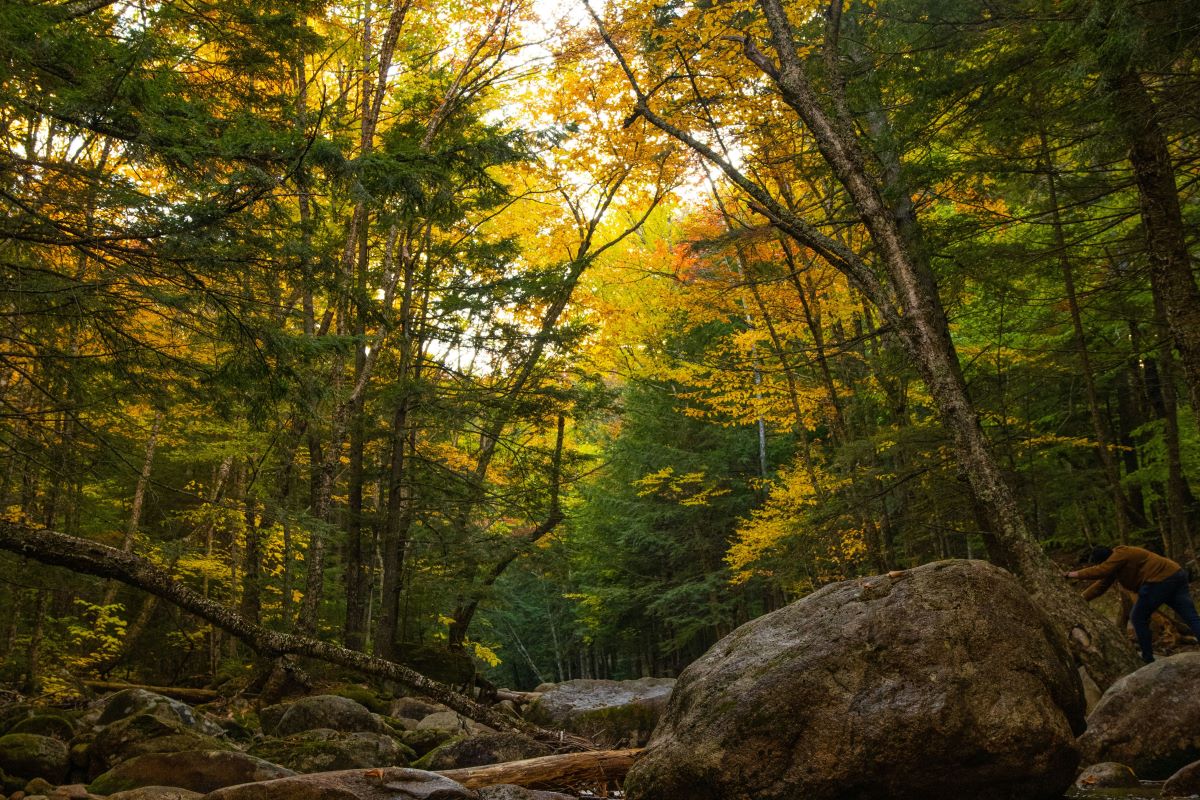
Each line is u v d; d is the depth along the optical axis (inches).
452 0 562.6
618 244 756.0
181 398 292.0
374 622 754.2
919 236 384.8
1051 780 154.8
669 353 648.4
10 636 438.0
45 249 267.0
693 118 474.9
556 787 218.8
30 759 227.9
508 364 583.2
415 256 588.4
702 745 165.3
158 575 236.4
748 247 505.0
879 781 152.5
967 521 443.8
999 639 161.6
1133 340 509.7
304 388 283.4
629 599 1034.1
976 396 502.3
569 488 923.4
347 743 264.7
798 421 540.4
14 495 380.8
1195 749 180.9
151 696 277.6
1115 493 459.8
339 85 596.1
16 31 191.5
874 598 175.8
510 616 1295.5
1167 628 403.5
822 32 459.2
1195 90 282.5
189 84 331.3
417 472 587.8
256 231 248.1
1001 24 314.8
